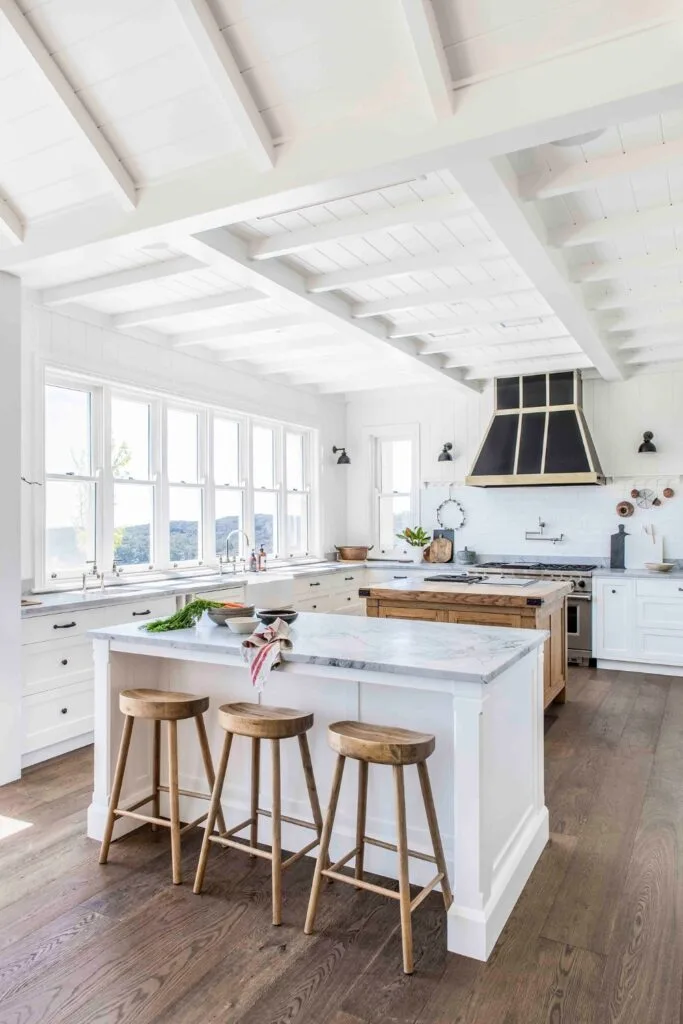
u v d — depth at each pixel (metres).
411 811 2.42
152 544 5.24
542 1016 1.77
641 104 1.96
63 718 3.76
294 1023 1.74
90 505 4.70
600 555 6.39
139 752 2.94
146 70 2.36
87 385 4.68
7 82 2.52
